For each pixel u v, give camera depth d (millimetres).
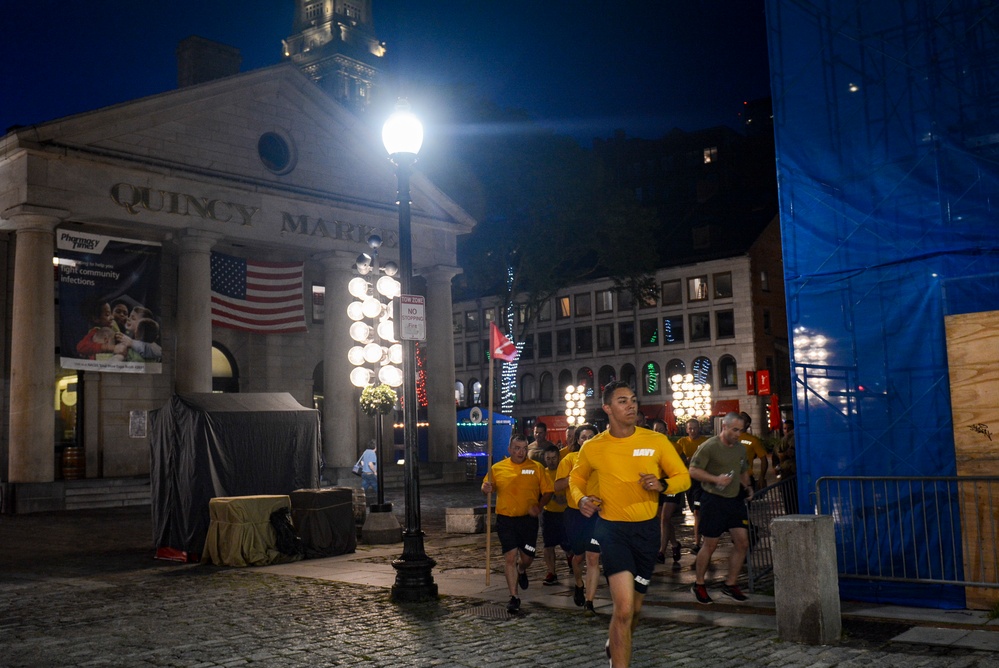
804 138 10305
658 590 10656
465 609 9750
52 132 25312
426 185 34656
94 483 26516
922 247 9469
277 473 16016
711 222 60719
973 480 8547
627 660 6160
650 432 6527
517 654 7676
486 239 44250
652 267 44438
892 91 9789
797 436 10062
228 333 32750
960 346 9016
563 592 10664
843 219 9977
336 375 31516
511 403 59594
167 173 27562
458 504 25750
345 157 32750
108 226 27969
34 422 24906
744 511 9828
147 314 28297
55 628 9172
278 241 30250
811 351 10055
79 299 26844
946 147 9430
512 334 46125
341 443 31297
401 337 10727
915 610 8828
